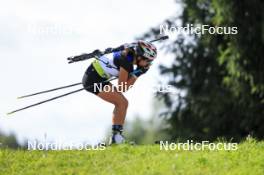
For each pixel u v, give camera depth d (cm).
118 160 3456
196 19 9000
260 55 8175
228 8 8106
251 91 8275
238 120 8800
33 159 3600
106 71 3712
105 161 3456
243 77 8294
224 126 8950
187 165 3284
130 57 3697
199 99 9231
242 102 8488
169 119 9638
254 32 8119
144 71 3753
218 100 8931
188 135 9325
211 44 8806
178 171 3206
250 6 8125
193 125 9494
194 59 9512
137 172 3228
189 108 9500
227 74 9044
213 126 9019
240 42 8125
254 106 8431
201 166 3281
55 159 3556
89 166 3409
